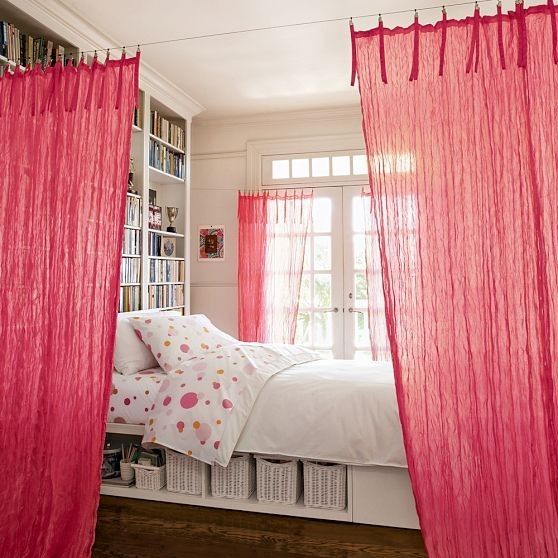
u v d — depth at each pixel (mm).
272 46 3609
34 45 2945
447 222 1703
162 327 3084
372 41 1775
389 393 2422
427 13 3186
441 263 1705
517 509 1646
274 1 3033
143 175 3928
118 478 2771
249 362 2701
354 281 4949
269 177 5125
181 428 2492
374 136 1757
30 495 2107
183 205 4645
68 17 3082
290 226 4980
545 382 1627
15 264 2143
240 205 5035
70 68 2117
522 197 1656
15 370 2135
